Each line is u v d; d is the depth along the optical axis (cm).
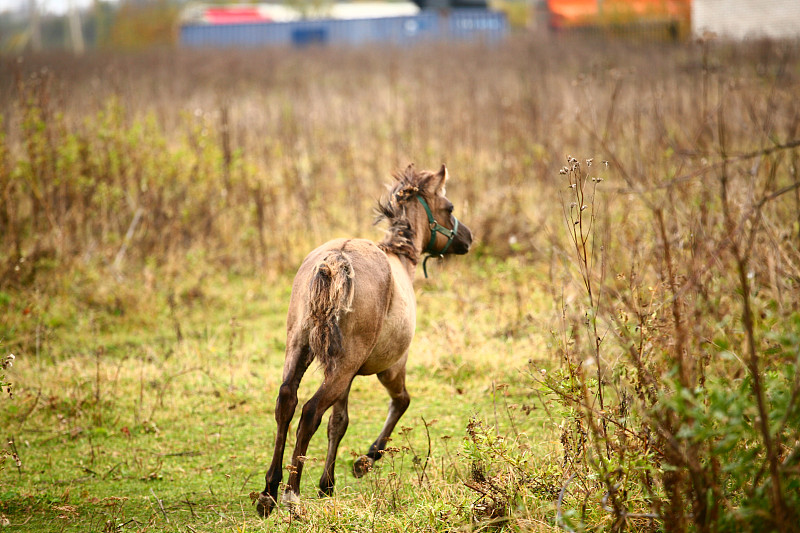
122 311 3275
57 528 1723
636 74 6488
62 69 7562
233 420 2442
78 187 3744
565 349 1947
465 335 2936
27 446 2219
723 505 1321
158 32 16312
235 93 7338
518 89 6906
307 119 5822
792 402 1170
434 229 2145
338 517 1614
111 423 2389
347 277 1628
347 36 13962
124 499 1812
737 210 2236
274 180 4462
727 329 1847
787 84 4241
